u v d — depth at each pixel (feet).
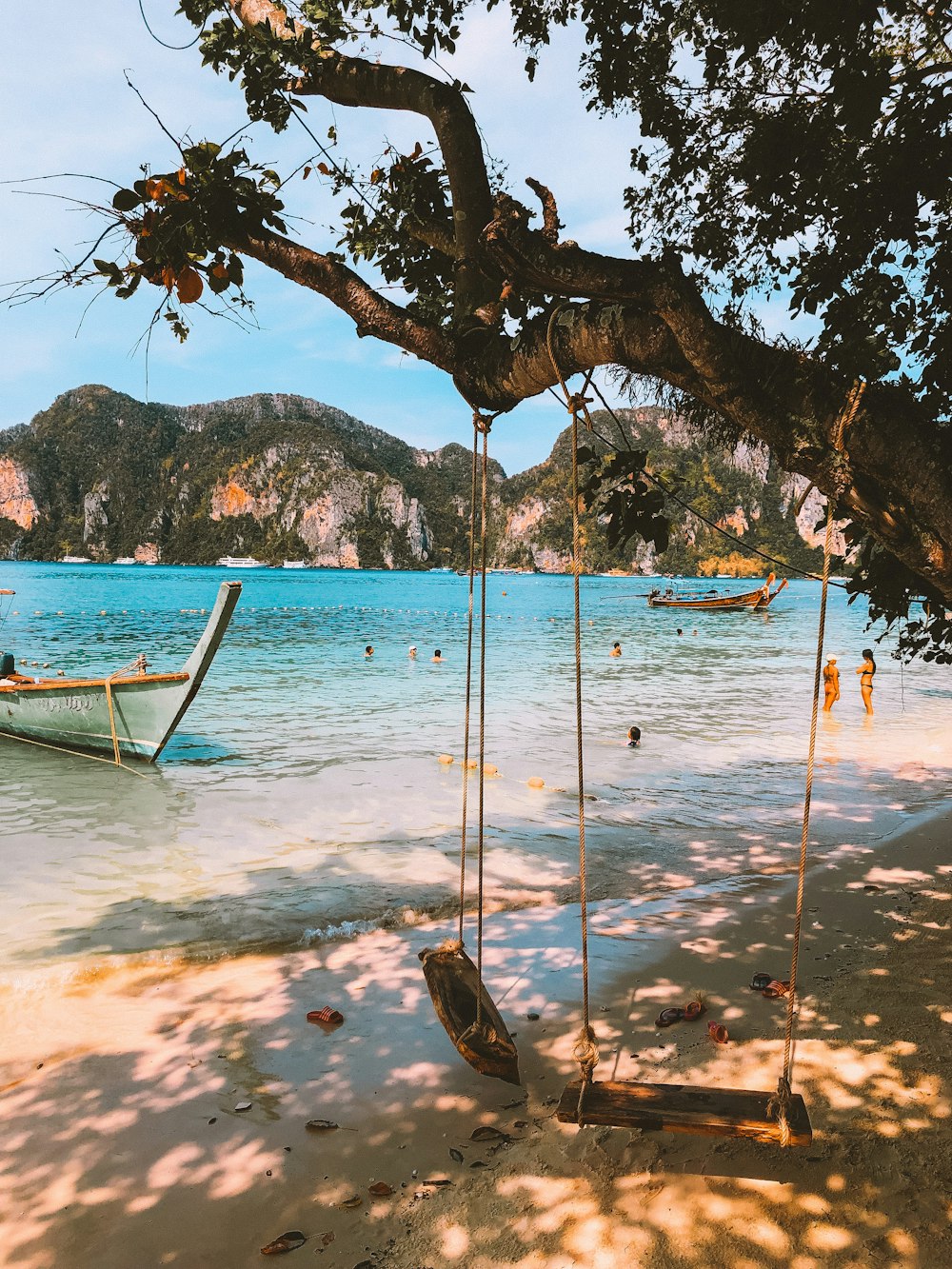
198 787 35.73
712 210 15.39
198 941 19.60
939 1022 13.94
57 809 32.12
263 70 13.16
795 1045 13.56
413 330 12.05
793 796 34.81
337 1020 15.42
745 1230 9.35
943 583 9.36
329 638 121.70
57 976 17.66
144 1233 9.94
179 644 106.73
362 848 27.17
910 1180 9.93
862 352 8.73
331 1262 9.39
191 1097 12.96
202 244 11.33
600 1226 9.59
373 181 14.38
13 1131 12.08
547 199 10.23
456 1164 11.16
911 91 10.82
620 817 31.30
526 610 220.23
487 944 19.30
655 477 11.46
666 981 16.92
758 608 228.22
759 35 11.09
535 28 16.12
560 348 10.38
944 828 28.89
